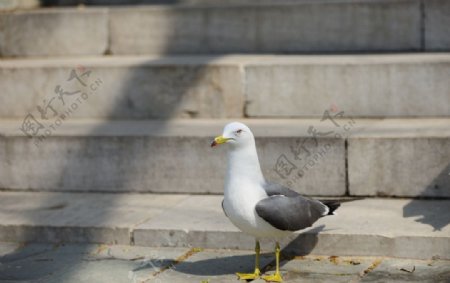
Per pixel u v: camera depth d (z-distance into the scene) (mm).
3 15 9453
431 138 6852
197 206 7004
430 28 8555
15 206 7230
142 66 8312
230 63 8133
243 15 8992
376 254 6012
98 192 7605
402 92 7789
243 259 6109
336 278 5633
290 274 5754
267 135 7188
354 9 8719
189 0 10289
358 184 7031
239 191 5473
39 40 9422
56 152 7645
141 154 7461
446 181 6859
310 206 5637
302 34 8875
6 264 6195
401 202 6863
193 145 7324
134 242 6500
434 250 5902
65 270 6004
